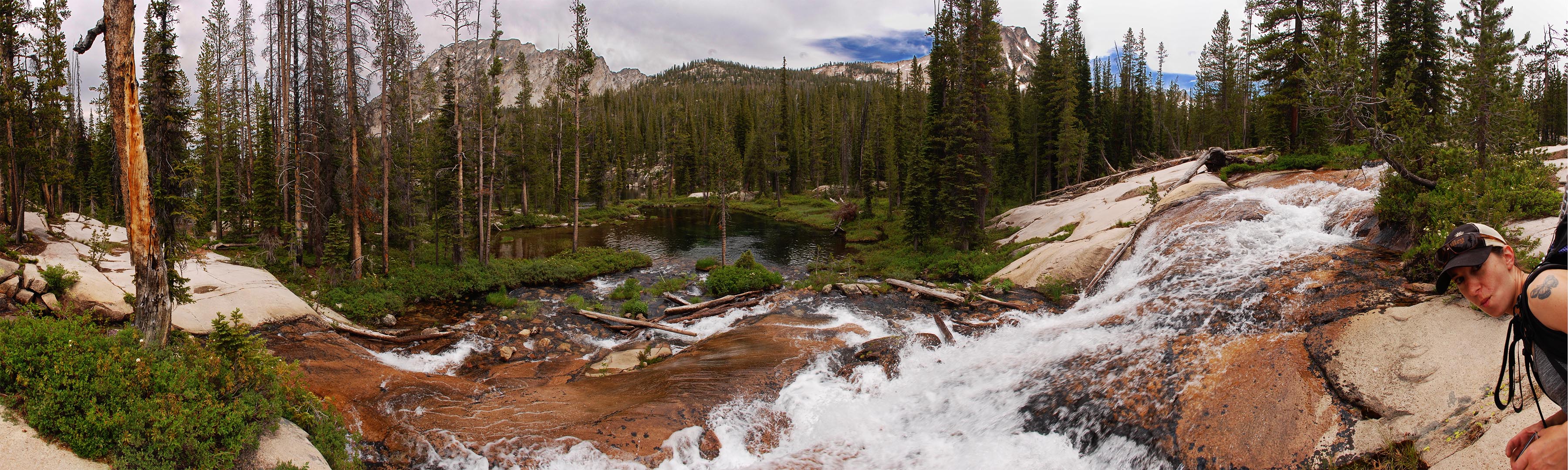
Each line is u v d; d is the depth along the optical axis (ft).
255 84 126.93
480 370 46.93
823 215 194.80
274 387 26.58
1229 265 44.75
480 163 85.30
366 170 80.43
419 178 107.55
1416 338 25.49
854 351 44.19
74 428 20.49
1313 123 91.56
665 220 195.72
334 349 45.55
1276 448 24.39
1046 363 36.94
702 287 79.77
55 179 70.44
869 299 65.36
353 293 64.23
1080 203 106.63
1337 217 49.93
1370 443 22.80
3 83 60.90
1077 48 166.30
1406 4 100.73
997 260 88.58
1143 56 211.82
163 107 42.01
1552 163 43.52
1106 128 176.76
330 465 26.91
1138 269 56.44
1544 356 7.09
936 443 31.78
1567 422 6.66
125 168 28.25
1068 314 51.42
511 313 63.87
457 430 32.76
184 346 27.53
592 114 106.73
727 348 46.83
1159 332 36.17
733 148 251.80
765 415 35.81
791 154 276.00
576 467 29.86
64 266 45.60
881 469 29.71
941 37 119.14
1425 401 22.75
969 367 39.96
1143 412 28.71
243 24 116.88
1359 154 59.06
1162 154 210.79
